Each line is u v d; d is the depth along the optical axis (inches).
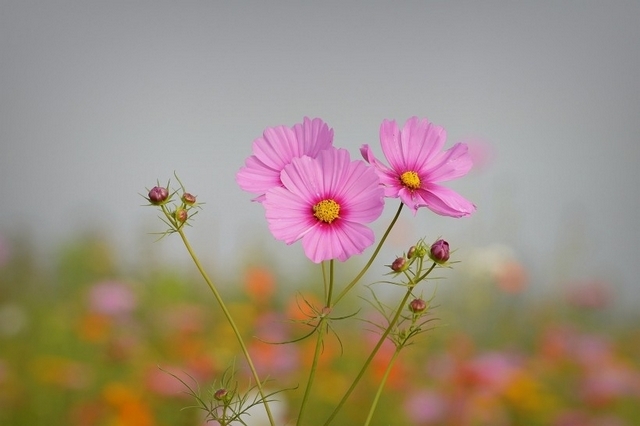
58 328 84.7
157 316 88.7
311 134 45.4
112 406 66.8
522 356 86.0
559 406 78.0
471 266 102.3
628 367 83.0
